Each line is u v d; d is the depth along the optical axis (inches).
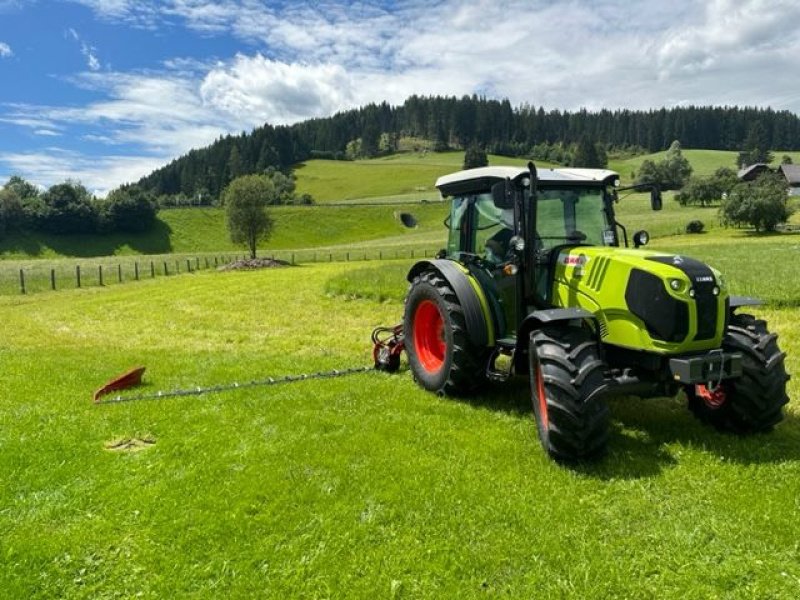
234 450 201.9
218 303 658.8
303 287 786.2
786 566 133.0
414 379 279.9
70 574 137.5
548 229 229.9
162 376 309.0
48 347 417.1
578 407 177.5
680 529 147.5
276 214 3280.0
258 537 149.1
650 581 129.9
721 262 805.2
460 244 271.0
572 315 189.2
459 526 151.4
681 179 3715.6
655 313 184.7
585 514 155.9
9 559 141.4
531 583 129.4
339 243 2942.9
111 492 172.9
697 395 218.2
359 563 137.8
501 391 262.1
